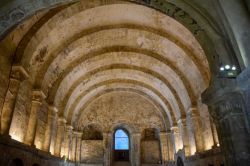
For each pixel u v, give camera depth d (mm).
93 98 23469
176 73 16703
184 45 14539
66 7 11609
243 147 4680
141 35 15578
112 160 23438
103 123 23922
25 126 12086
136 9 13320
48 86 15188
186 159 16906
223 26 5441
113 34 15516
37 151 12492
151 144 24234
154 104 23625
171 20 13180
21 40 10953
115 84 22344
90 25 14258
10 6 6004
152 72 19297
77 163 21969
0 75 9539
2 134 8914
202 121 15242
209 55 5750
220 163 11664
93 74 19219
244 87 4773
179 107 18344
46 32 11984
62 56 14945
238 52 5051
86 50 16344
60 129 17469
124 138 24797
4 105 9875
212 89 5441
